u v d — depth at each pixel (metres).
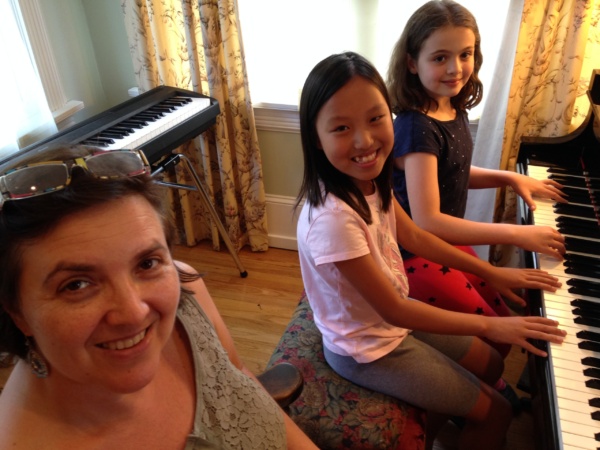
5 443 0.64
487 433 1.30
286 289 2.46
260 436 0.85
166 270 0.65
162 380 0.78
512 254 2.23
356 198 1.18
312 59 2.24
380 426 1.20
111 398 0.68
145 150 1.88
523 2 1.82
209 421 0.80
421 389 1.23
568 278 1.32
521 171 1.74
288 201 2.61
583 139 1.68
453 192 1.65
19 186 0.56
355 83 1.09
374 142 1.13
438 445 1.71
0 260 0.58
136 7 2.15
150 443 0.74
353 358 1.27
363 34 2.15
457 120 1.63
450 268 1.57
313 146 1.18
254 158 2.41
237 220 2.60
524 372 1.86
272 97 2.38
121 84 2.62
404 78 1.58
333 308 1.25
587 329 1.17
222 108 2.30
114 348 0.61
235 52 2.17
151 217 0.64
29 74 2.11
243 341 2.19
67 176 0.58
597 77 1.66
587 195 1.60
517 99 1.96
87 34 2.50
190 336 0.83
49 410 0.66
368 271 1.14
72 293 0.58
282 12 2.18
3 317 0.62
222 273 2.56
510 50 1.93
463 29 1.47
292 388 1.09
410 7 2.03
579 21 1.79
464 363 1.41
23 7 2.09
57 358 0.60
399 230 1.41
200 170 2.56
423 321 1.18
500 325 1.18
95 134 1.89
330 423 1.22
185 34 2.21
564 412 0.97
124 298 0.59
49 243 0.56
